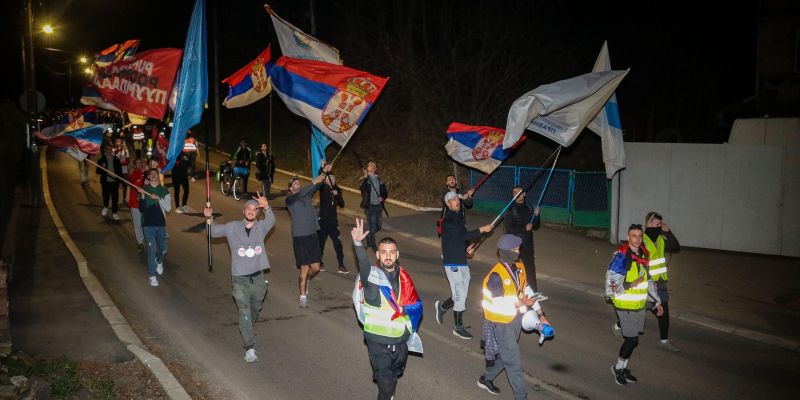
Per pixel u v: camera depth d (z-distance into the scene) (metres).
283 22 11.27
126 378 7.30
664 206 14.74
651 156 14.72
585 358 8.27
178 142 8.94
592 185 16.20
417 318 6.31
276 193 22.09
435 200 20.03
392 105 25.38
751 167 14.00
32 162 18.25
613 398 7.14
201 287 11.16
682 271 12.62
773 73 19.73
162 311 9.88
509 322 6.59
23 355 7.54
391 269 6.23
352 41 24.67
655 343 8.88
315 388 7.30
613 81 9.15
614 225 14.96
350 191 22.33
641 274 7.38
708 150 14.33
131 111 9.17
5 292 8.01
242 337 8.25
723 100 32.22
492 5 23.28
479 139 13.30
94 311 9.45
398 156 24.28
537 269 12.73
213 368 7.81
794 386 7.55
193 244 14.40
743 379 7.73
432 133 23.50
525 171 17.42
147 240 11.14
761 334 9.25
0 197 14.91
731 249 14.30
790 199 13.72
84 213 17.84
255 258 8.16
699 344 8.89
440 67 23.66
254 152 31.62
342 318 9.66
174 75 9.08
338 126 10.15
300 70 10.06
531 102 8.70
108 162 16.92
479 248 14.27
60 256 12.60
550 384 7.48
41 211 17.61
